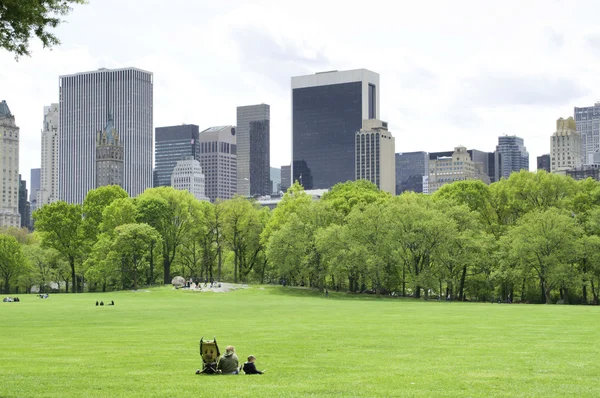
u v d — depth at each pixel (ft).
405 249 410.11
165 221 501.15
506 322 199.11
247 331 170.19
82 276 561.43
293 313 245.04
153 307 287.48
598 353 124.57
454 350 129.70
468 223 419.54
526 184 453.17
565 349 130.93
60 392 83.66
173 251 510.58
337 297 414.62
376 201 485.56
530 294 439.63
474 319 212.43
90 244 499.10
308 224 443.73
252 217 510.99
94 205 518.78
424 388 87.20
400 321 203.72
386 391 84.69
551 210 392.88
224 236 509.76
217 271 582.76
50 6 117.70
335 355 122.31
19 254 542.57
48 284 582.76
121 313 245.86
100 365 108.58
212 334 162.61
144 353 124.47
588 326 184.34
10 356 120.47
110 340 148.66
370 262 399.44
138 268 510.58
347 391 84.43
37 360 114.62
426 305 315.37
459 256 398.21
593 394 84.07
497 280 410.52
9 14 113.29
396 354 123.54
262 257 540.52
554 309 276.41
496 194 470.39
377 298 412.36
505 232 435.12
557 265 374.02
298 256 440.86
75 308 279.69
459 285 448.65
